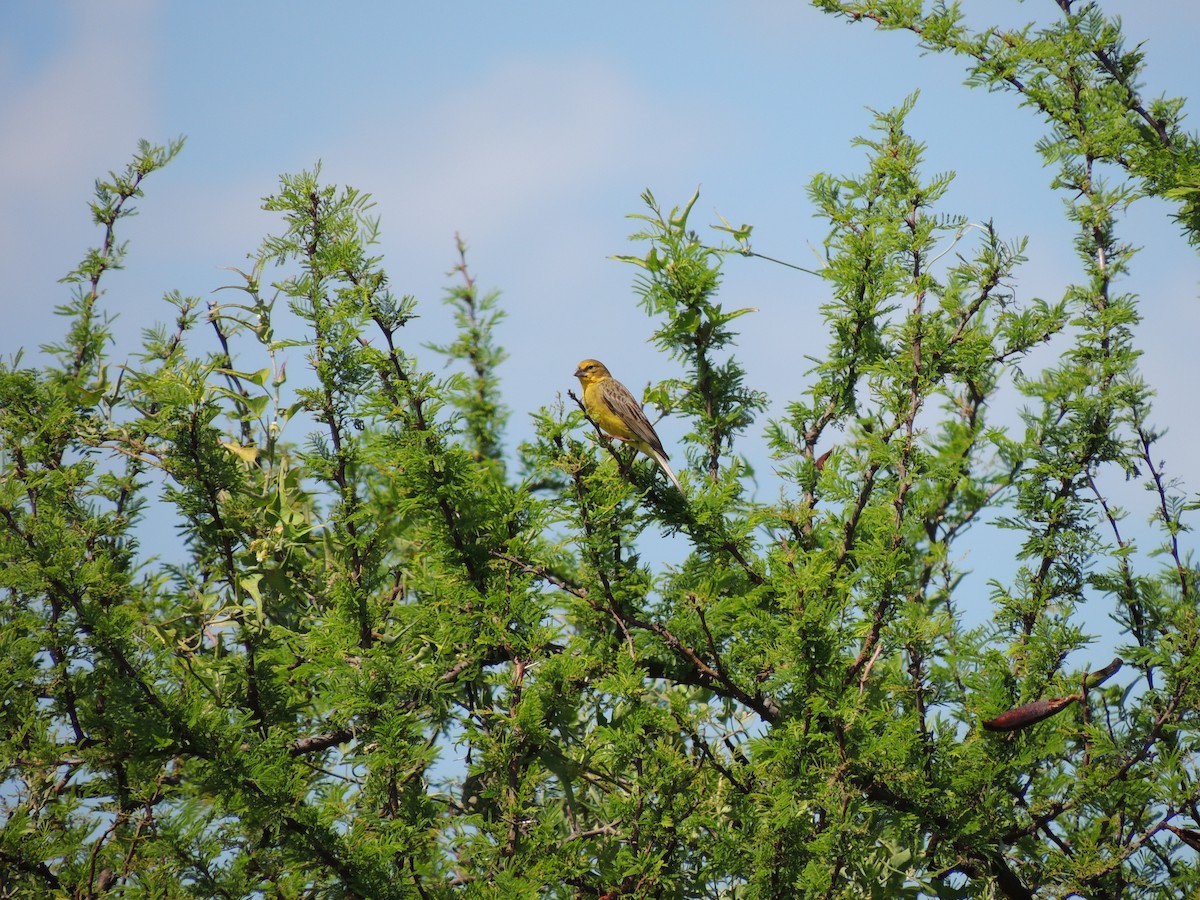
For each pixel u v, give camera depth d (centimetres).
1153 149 1242
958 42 1275
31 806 1117
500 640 1053
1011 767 1051
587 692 1169
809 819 959
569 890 984
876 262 1166
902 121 1214
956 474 1155
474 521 1098
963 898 1073
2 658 1111
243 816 962
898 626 1039
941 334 1131
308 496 1223
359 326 1143
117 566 1232
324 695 1086
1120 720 1168
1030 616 1163
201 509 1206
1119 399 1201
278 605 1249
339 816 986
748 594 1095
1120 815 1079
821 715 966
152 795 1078
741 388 1280
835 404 1238
